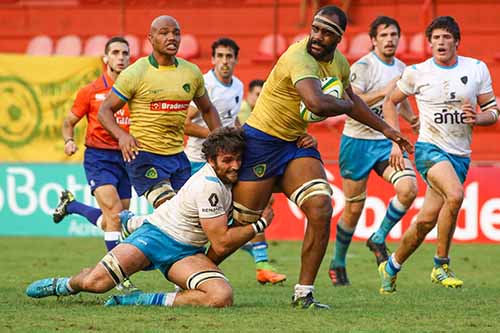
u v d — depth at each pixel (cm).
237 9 6794
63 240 4934
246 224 2381
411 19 6544
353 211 3341
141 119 2734
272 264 3969
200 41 6712
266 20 6769
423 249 4503
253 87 4162
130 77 2689
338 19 2209
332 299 2720
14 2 7112
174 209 2355
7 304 2447
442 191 2867
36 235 5197
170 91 2727
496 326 2131
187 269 2367
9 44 6900
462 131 2947
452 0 6456
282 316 2225
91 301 2511
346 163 3375
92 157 3150
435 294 2873
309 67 2228
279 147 2342
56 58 5522
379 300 2684
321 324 2117
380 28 3450
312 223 2325
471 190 4719
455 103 2919
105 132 3133
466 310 2408
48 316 2214
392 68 3475
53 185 5181
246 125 2372
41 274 3462
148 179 2748
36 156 5522
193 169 3612
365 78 3453
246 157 2341
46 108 5519
